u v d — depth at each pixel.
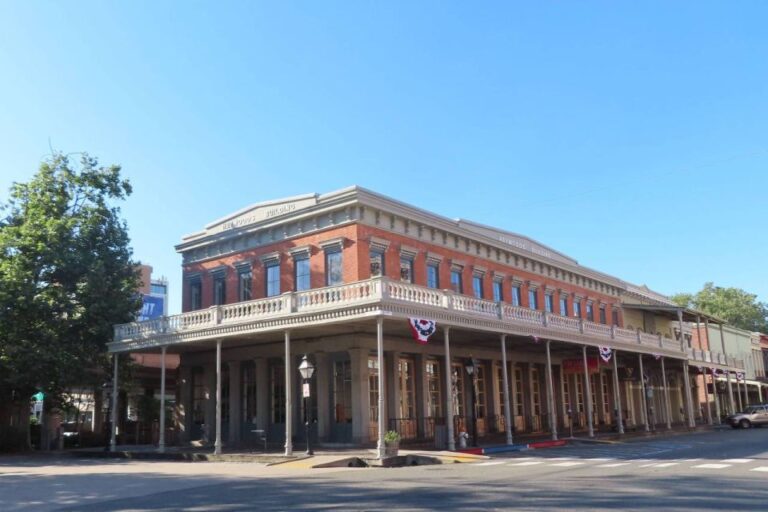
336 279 27.73
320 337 27.62
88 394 41.31
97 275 31.94
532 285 39.12
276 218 29.94
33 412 38.75
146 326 29.05
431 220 30.91
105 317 31.84
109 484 16.19
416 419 28.55
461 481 14.57
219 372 25.72
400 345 28.05
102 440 36.53
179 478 17.38
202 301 33.34
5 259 31.62
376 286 21.75
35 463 25.09
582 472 16.20
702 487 12.69
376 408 26.94
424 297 23.38
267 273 30.75
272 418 29.48
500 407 34.72
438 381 30.61
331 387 27.50
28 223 31.83
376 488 13.59
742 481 13.65
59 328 31.14
